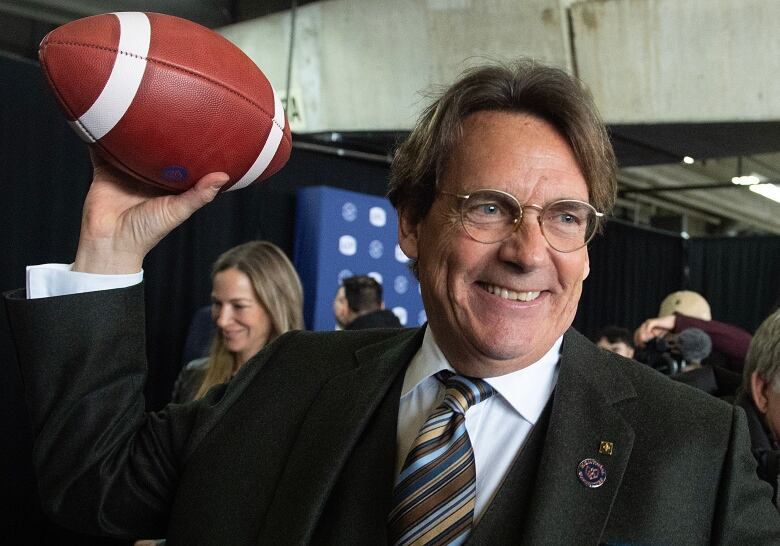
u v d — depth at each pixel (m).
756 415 1.26
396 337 1.02
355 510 0.82
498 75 0.83
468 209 0.80
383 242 4.41
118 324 0.90
